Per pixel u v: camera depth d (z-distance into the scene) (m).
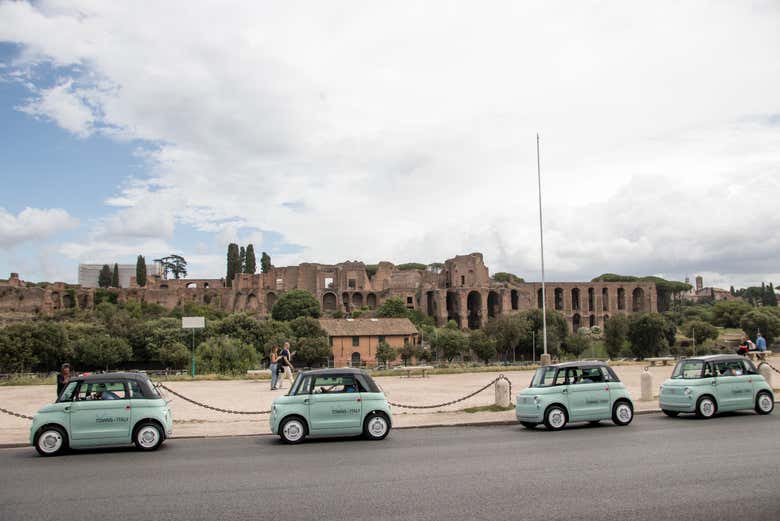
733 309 164.12
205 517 12.15
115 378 20.36
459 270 183.62
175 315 156.50
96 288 185.25
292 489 14.22
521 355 116.50
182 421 26.44
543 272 49.12
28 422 26.92
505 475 15.25
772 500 12.73
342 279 188.25
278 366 37.97
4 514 12.52
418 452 18.72
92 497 13.77
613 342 116.19
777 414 24.97
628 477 14.77
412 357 100.19
